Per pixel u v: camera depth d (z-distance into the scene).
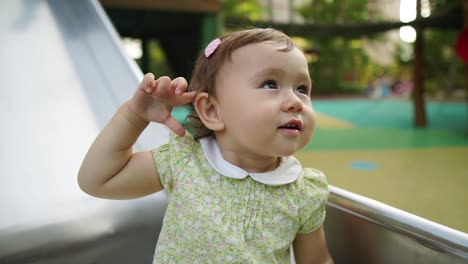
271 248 0.70
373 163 3.43
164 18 4.89
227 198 0.72
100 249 0.89
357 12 12.55
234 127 0.69
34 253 0.83
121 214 0.92
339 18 12.59
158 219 0.95
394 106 8.76
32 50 1.54
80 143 1.11
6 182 0.94
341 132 5.16
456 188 2.66
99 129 1.18
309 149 4.05
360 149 4.05
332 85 13.02
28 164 1.00
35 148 1.06
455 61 10.00
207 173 0.74
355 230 0.80
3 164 0.99
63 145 1.09
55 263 0.84
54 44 1.61
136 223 0.93
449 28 5.60
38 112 1.21
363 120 6.41
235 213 0.71
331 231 0.87
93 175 0.72
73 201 0.92
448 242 0.62
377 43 14.94
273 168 0.76
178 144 0.77
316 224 0.77
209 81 0.72
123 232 0.91
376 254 0.76
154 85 0.66
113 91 1.35
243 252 0.68
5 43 1.54
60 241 0.85
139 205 0.95
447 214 2.16
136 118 0.70
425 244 0.66
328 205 0.86
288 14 12.96
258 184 0.73
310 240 0.78
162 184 0.76
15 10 1.76
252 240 0.70
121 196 0.75
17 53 1.50
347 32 6.43
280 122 0.66
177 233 0.73
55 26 1.73
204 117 0.72
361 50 13.98
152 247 0.94
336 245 0.86
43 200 0.91
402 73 13.66
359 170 3.18
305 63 0.71
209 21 4.59
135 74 1.40
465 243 0.60
